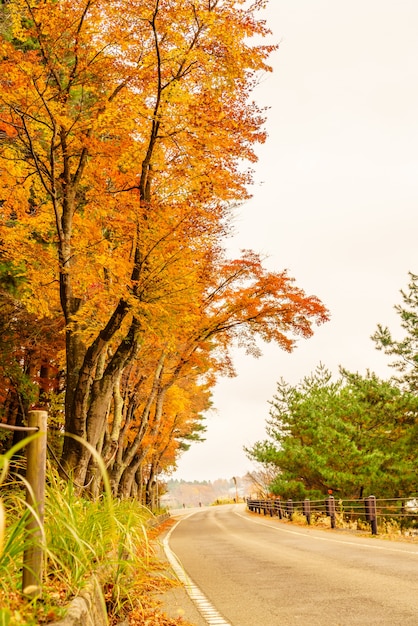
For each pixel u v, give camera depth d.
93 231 13.61
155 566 8.22
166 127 12.11
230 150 12.16
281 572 8.75
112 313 13.22
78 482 11.61
